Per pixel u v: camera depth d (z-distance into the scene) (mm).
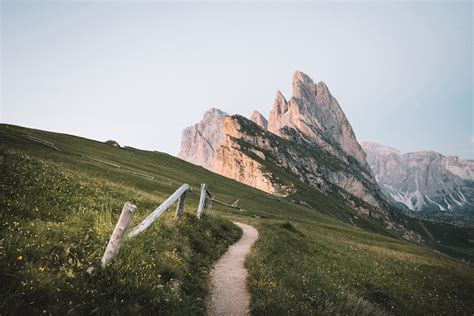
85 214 9859
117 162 72000
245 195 99875
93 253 7074
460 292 22734
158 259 8367
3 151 16062
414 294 18266
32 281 5148
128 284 6570
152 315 6301
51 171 15539
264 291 9305
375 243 57562
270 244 17750
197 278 9344
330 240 32656
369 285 17141
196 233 13602
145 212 13812
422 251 60094
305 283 11891
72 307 5246
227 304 8484
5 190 9469
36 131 77000
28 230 6844
